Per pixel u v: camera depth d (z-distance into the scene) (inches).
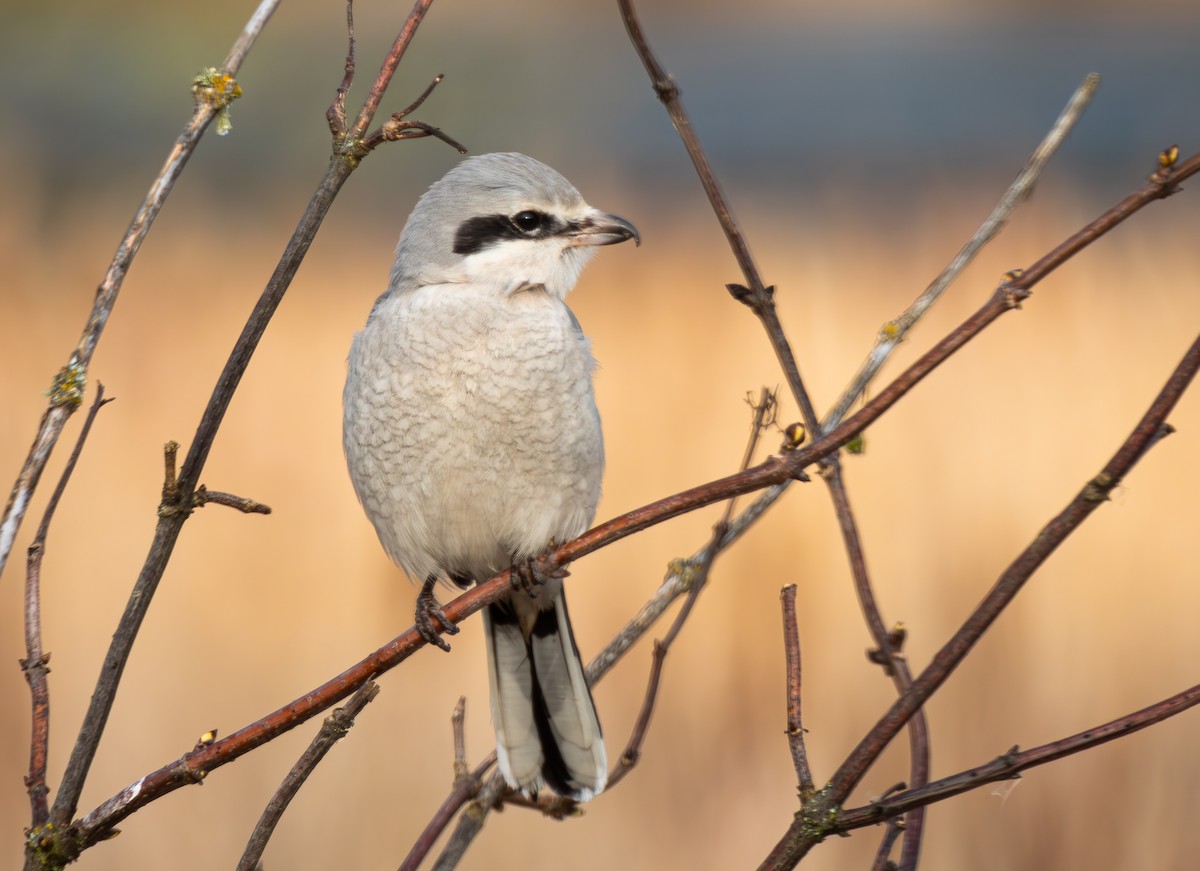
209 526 482.9
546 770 251.3
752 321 651.5
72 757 161.0
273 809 159.8
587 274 743.1
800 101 1600.6
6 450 506.9
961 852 331.3
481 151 1307.8
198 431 162.2
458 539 258.5
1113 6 2123.5
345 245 936.9
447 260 260.1
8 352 584.1
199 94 168.4
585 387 257.8
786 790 369.7
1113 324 642.8
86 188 1051.9
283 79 1262.3
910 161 1259.8
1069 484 491.2
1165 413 146.9
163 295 702.5
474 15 1395.2
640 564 449.7
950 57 1834.4
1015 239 768.3
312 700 168.4
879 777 368.8
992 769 149.7
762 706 395.2
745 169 1285.7
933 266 741.3
